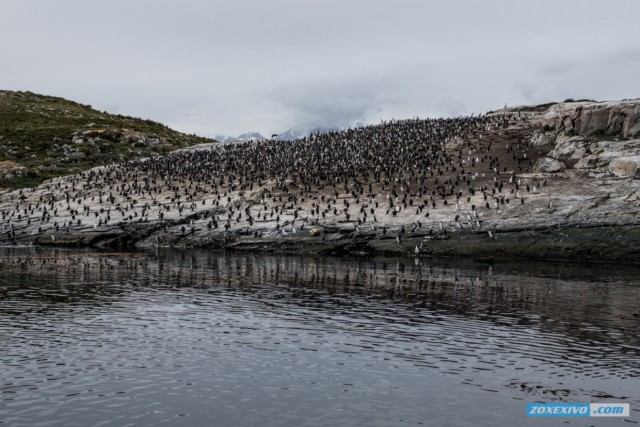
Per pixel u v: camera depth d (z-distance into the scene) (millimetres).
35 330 32219
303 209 84250
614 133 90562
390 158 100562
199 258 69125
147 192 100312
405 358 27984
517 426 20438
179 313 37312
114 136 154875
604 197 73125
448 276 54250
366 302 41500
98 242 85125
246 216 84812
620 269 59375
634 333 32812
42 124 167625
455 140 109250
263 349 29297
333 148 111500
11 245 85312
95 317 35719
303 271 57562
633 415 21469
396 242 72438
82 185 108688
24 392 22750
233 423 20266
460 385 24359
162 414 20922
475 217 73062
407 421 20656
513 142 105062
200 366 26438
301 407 21781
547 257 66188
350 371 26016
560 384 24578
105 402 21922
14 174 121312
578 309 39281
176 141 171875
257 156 112812
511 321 35656
